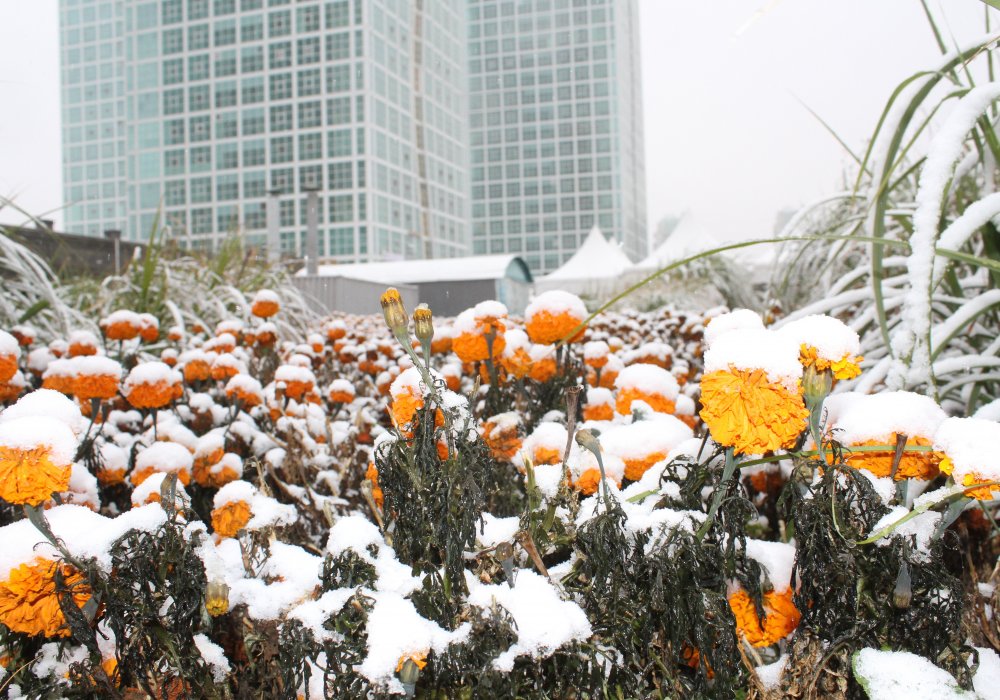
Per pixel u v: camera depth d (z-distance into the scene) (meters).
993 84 1.62
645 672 0.99
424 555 1.00
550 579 1.03
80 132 75.12
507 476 1.46
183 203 67.06
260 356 3.14
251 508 1.17
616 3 86.62
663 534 0.96
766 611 1.02
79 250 9.33
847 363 0.90
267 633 0.98
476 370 2.04
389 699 0.93
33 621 0.94
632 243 92.00
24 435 0.87
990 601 1.13
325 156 63.84
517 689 0.95
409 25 71.94
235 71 66.38
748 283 8.15
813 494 0.93
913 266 1.53
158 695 0.99
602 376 2.25
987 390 2.10
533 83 87.06
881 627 0.89
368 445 2.34
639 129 102.31
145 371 1.91
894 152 1.84
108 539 0.93
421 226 73.12
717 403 0.86
